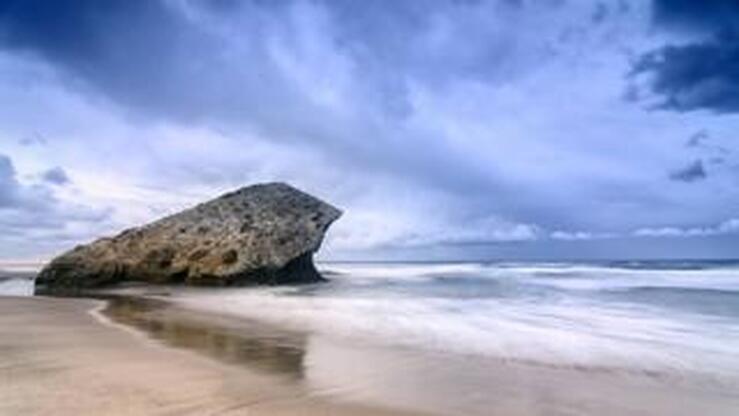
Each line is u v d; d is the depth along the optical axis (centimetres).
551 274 3625
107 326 1537
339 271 4634
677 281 2797
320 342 1295
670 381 953
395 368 1035
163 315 1792
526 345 1234
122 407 786
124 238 3216
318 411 790
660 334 1344
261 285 2989
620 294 2208
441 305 1930
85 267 3053
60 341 1288
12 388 870
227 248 3031
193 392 865
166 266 3038
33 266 6272
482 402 839
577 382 945
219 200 3456
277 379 950
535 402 841
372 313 1753
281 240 3127
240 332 1445
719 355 1126
